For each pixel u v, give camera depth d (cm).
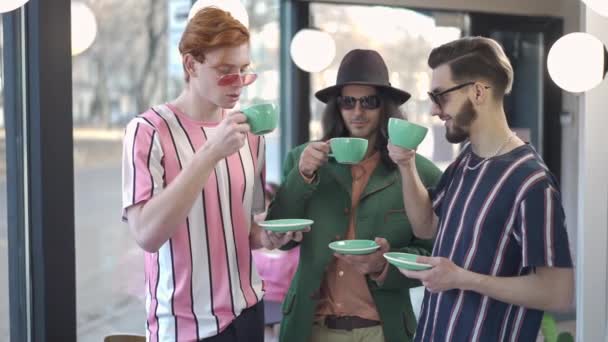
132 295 379
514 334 158
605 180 231
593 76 223
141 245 160
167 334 167
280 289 321
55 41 217
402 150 178
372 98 203
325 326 206
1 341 230
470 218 160
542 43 468
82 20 256
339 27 420
